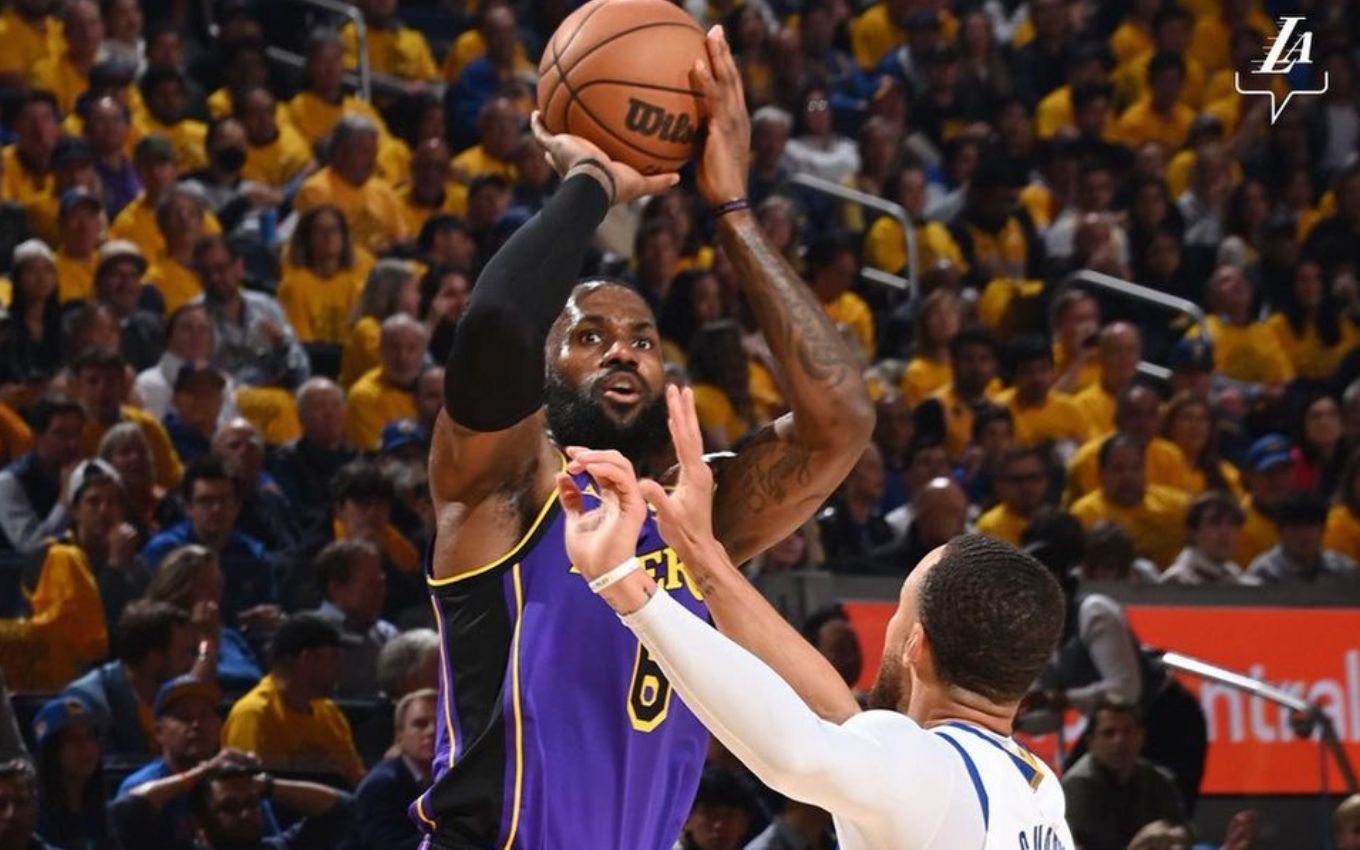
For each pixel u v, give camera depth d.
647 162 5.97
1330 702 14.73
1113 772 11.54
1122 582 14.64
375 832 10.92
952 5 27.72
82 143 19.12
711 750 11.48
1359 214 24.50
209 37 23.88
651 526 5.80
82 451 15.16
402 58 24.64
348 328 18.62
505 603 5.58
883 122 24.25
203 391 16.08
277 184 21.36
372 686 13.46
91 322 16.38
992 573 5.29
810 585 13.62
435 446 5.66
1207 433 19.02
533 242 5.50
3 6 21.30
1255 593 14.80
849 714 5.34
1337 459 20.33
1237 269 23.09
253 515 15.21
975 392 19.09
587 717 5.53
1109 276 23.30
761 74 24.64
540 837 5.46
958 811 4.97
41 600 13.18
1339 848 10.87
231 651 13.62
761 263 6.16
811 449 6.21
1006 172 24.62
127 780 11.36
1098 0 27.86
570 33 6.00
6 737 11.16
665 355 18.62
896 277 22.80
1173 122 26.31
